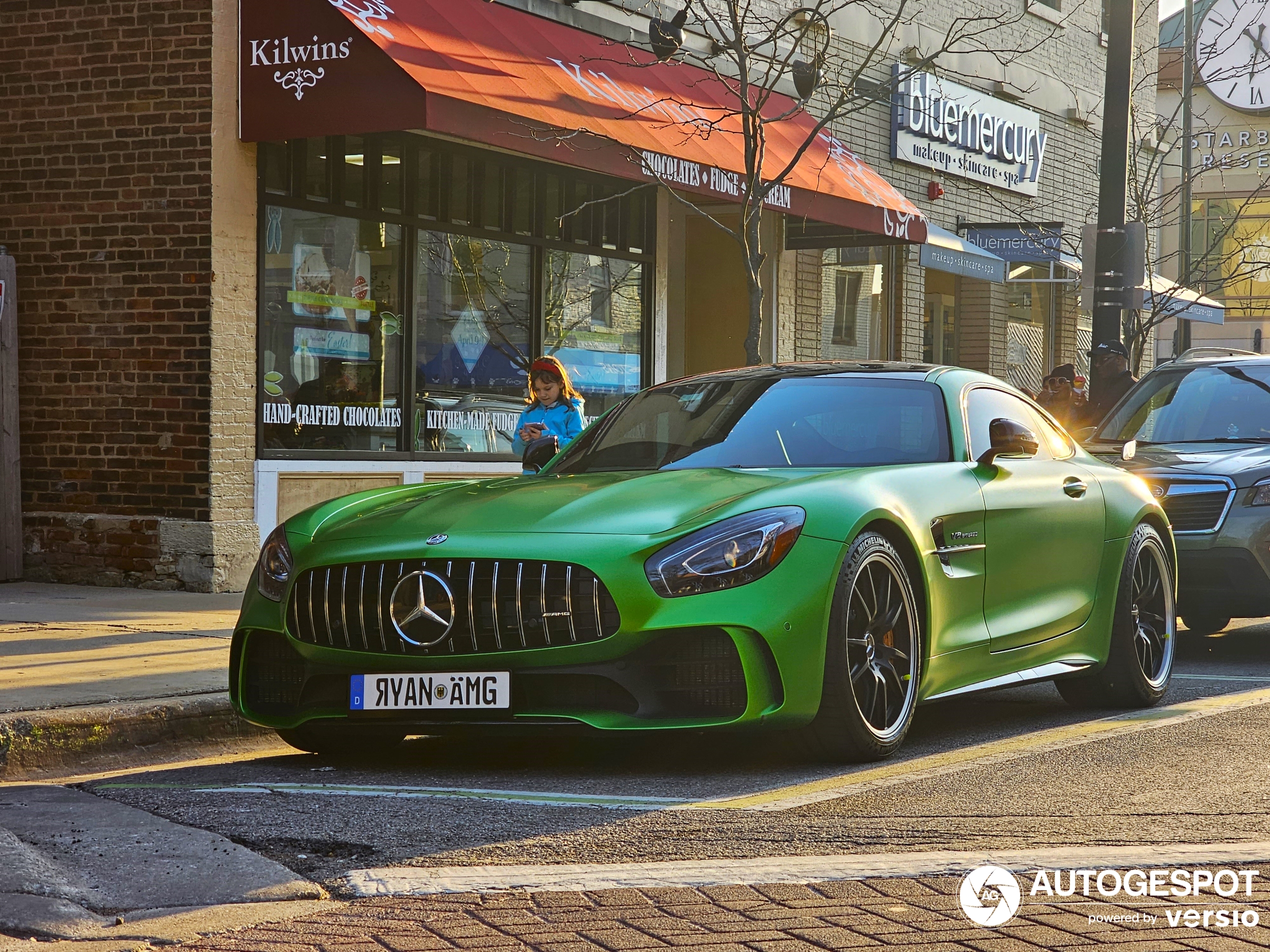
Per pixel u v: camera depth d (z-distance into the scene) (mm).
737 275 16250
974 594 5859
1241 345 35688
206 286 10320
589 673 4902
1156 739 5934
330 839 4207
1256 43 20844
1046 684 7785
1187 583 8891
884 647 5387
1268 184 19016
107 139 10578
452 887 3699
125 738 5824
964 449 6090
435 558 5043
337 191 11297
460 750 5805
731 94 14281
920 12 17922
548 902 3588
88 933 3342
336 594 5180
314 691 5297
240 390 10508
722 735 5926
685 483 5465
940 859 3957
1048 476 6516
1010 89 19844
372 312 11641
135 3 10477
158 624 8492
